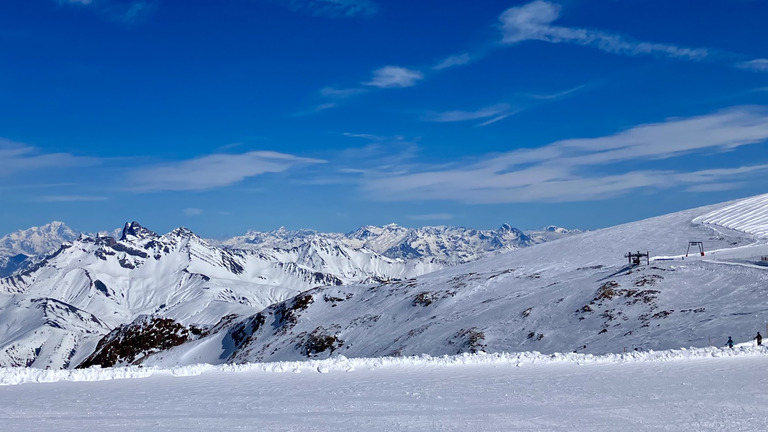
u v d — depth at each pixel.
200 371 35.91
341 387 29.06
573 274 92.44
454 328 76.94
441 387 28.48
